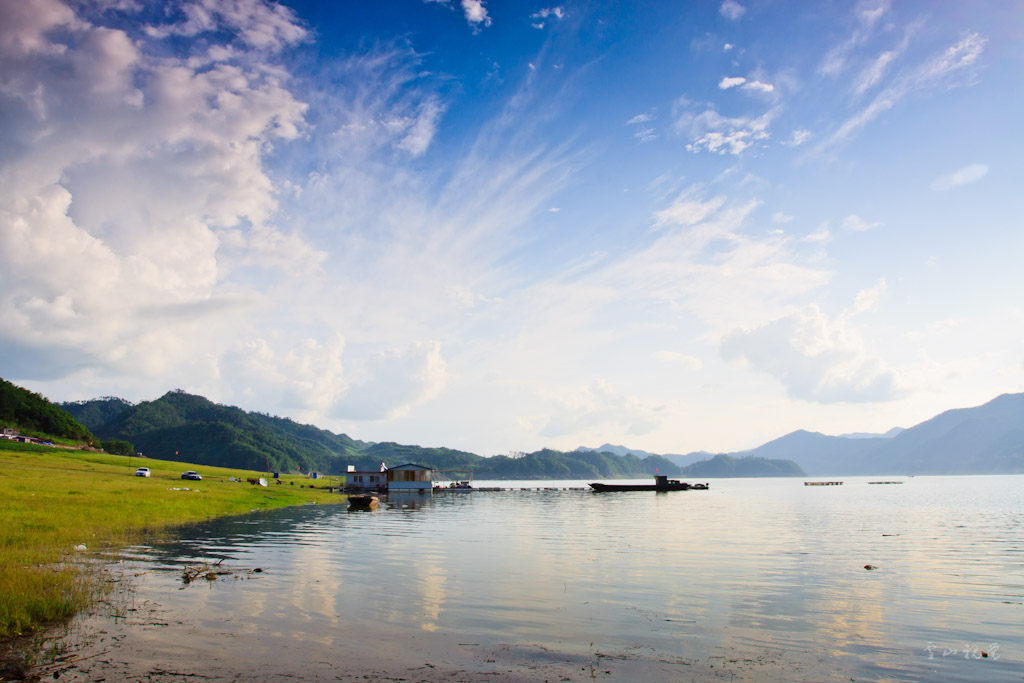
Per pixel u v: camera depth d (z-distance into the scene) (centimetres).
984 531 4884
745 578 2638
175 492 6712
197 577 2472
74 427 19738
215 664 1448
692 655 1573
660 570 2831
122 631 1692
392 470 12694
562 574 2702
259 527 4641
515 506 8738
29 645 1557
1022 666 1514
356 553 3309
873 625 1881
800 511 7569
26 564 2553
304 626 1789
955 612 2053
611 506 8825
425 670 1438
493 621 1878
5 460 9506
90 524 3878
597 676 1412
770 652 1603
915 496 12550
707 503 9769
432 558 3158
